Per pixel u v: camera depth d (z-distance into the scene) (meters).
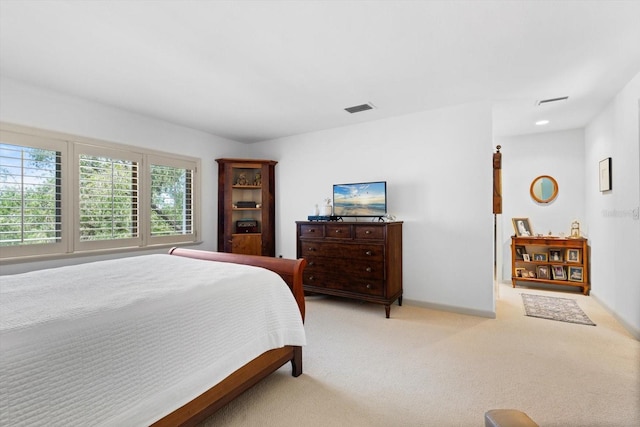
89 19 1.89
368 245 3.45
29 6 1.75
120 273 2.03
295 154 4.74
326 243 3.79
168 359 1.35
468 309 3.41
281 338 1.92
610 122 3.35
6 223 2.73
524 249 4.80
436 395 1.88
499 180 3.64
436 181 3.62
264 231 4.73
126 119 3.59
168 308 1.42
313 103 3.40
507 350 2.48
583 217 4.44
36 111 2.89
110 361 1.17
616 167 3.19
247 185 4.73
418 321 3.19
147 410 1.24
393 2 1.75
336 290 3.70
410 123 3.78
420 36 2.10
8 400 0.94
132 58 2.38
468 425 1.61
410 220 3.78
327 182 4.43
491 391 1.91
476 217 3.40
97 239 3.32
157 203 3.90
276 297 1.98
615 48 2.24
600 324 3.07
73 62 2.45
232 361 1.62
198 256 2.89
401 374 2.12
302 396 1.87
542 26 1.98
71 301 1.39
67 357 1.07
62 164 3.07
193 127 4.28
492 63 2.48
